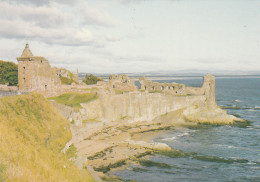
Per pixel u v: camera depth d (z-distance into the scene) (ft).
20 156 76.64
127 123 261.85
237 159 176.14
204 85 341.41
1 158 69.67
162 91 323.98
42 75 206.28
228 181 140.67
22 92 166.09
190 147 204.85
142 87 375.04
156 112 298.56
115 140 206.28
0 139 77.25
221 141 224.33
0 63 285.84
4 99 99.14
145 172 147.43
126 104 267.18
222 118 305.32
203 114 311.88
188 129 272.92
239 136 242.58
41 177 74.59
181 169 154.81
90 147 177.27
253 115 353.72
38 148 89.51
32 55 203.31
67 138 112.57
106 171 145.59
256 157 180.45
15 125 90.94
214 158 175.11
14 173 67.10
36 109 108.99
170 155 178.40
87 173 107.96
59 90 233.14
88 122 212.64
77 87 265.75
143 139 225.56
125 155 170.60
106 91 244.01
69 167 96.07
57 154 97.66
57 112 122.11
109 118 245.65
